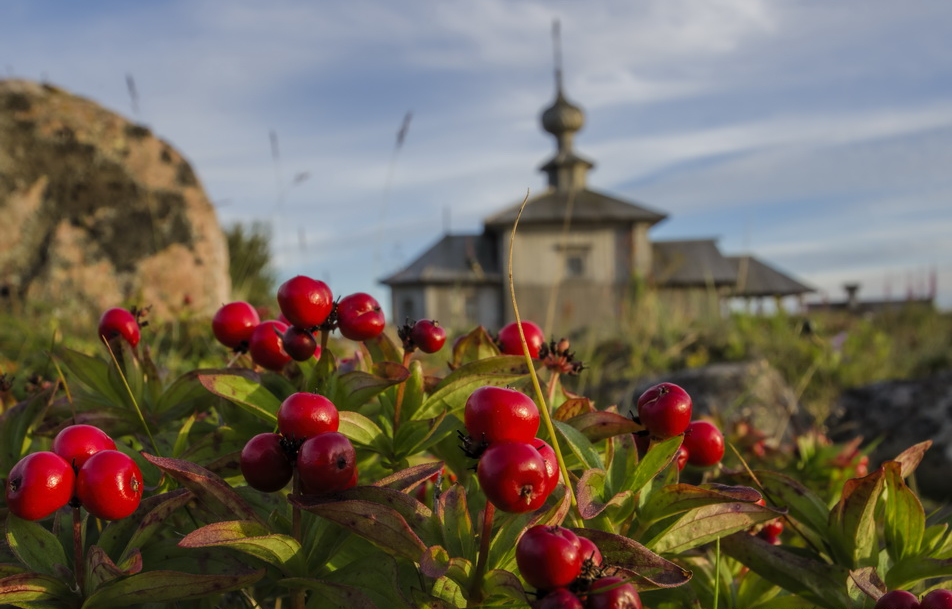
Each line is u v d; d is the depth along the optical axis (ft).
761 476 5.56
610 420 4.65
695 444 5.18
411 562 4.14
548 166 151.33
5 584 3.71
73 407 5.77
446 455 5.51
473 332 5.77
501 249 139.13
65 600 3.90
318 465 3.66
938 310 61.67
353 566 4.06
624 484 4.55
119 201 28.02
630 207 142.00
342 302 4.99
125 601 3.77
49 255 26.43
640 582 3.70
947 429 18.61
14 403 7.19
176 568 4.14
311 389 4.99
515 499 3.28
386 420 5.26
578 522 4.34
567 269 137.90
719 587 5.41
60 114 28.02
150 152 29.48
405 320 5.25
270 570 4.21
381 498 3.89
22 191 26.63
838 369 32.37
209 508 4.01
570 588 3.32
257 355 5.21
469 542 3.90
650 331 36.83
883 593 4.37
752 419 19.01
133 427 5.88
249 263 36.70
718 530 4.54
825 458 8.89
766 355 33.12
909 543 4.98
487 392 3.56
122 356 5.92
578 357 28.30
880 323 57.11
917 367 37.11
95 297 26.35
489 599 3.84
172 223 28.71
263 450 3.83
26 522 4.13
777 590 5.41
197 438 5.78
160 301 27.09
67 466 3.68
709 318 42.57
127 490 3.72
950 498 17.81
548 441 4.84
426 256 145.89
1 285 25.44
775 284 150.51
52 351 6.42
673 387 4.48
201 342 16.37
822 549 5.39
